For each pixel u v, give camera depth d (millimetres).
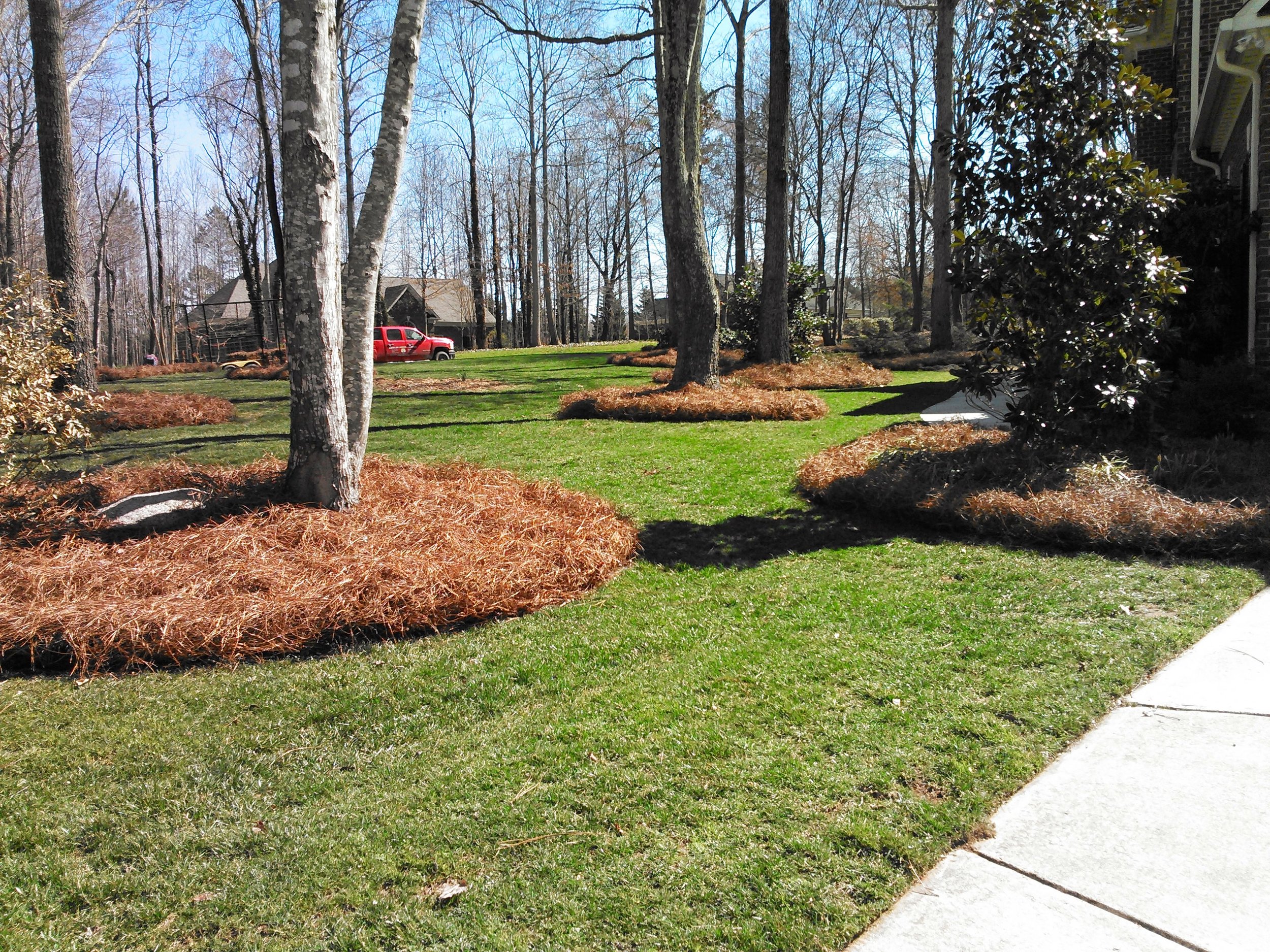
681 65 12188
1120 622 3811
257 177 43094
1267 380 7871
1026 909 2037
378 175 5688
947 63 21672
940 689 3252
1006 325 6625
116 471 6809
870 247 56500
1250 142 9797
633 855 2328
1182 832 2305
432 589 4227
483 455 9031
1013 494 5617
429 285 58156
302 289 5188
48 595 4207
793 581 4707
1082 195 6164
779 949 1956
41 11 12352
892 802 2525
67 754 3006
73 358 6102
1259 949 1861
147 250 47344
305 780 2818
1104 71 6176
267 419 13359
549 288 51688
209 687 3561
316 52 5094
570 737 3037
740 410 11570
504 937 2023
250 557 4523
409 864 2340
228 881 2295
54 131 12344
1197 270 9055
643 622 4156
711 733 2998
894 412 11695
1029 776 2637
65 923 2143
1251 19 8078
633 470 8023
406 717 3258
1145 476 5891
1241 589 4152
